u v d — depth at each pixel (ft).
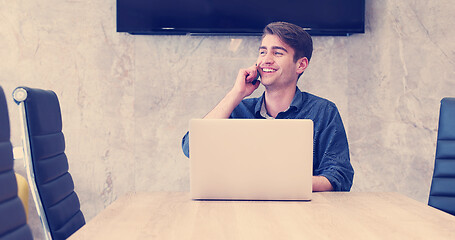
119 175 9.58
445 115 5.84
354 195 4.87
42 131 4.83
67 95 9.51
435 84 9.46
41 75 9.47
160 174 9.59
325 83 9.56
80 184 9.53
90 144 9.54
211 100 9.57
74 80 9.51
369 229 3.30
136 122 9.57
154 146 9.58
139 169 9.58
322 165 6.43
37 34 9.47
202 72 9.56
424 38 9.47
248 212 3.93
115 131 9.57
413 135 9.51
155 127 9.57
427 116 9.47
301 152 4.46
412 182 9.52
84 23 9.51
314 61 9.55
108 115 9.55
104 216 3.77
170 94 9.57
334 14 9.29
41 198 4.59
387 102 9.54
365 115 9.57
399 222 3.53
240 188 4.47
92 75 9.52
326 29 9.25
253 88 6.98
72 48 9.50
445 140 5.80
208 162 4.47
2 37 9.41
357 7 9.30
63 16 9.50
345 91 9.57
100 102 9.54
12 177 3.70
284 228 3.34
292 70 7.06
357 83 9.57
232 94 6.84
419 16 9.48
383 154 9.53
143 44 9.54
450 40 9.40
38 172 4.60
